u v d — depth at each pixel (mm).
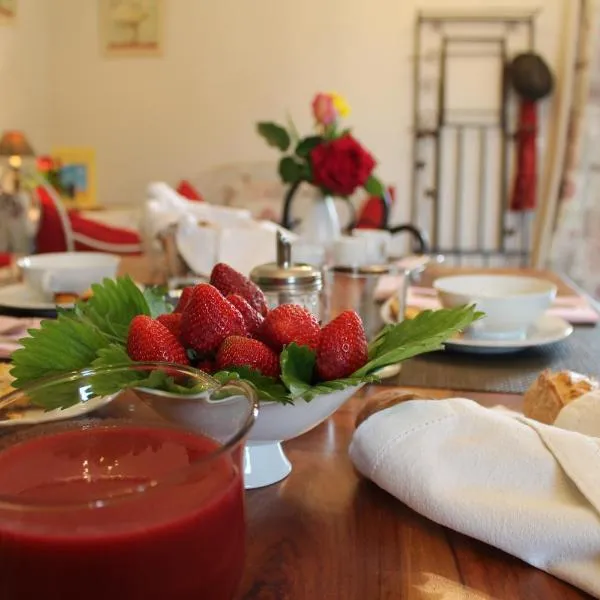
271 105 3404
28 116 3268
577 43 3115
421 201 3377
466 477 519
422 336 597
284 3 3318
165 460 406
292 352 538
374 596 439
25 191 2449
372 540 504
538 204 3324
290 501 562
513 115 3271
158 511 347
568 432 530
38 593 340
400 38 3279
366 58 3314
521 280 1116
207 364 569
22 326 1054
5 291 1299
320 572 464
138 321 563
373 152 3373
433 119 3312
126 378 480
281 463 605
